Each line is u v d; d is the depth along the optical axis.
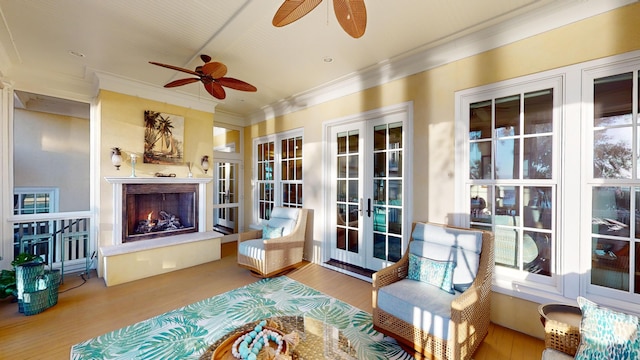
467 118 2.69
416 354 1.96
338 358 1.47
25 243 3.45
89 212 3.83
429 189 2.95
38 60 3.14
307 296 3.03
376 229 3.62
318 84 3.92
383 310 2.17
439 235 2.48
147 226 4.14
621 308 1.93
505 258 2.49
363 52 2.94
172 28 2.49
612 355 1.22
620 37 1.93
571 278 2.12
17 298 2.70
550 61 2.21
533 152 2.35
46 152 4.38
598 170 2.07
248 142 5.72
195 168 4.55
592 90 2.06
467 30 2.49
